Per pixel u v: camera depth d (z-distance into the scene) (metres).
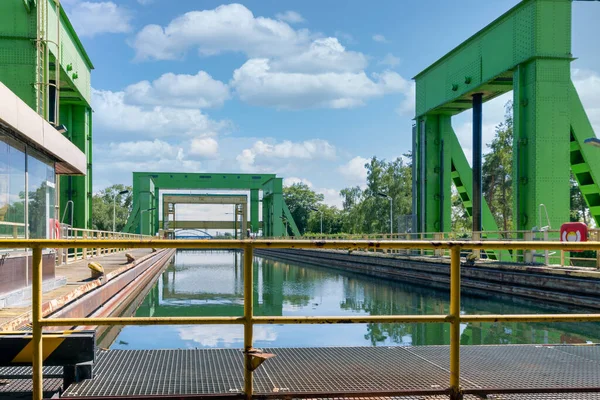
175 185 69.31
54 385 3.62
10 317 6.64
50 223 10.34
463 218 68.81
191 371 4.01
